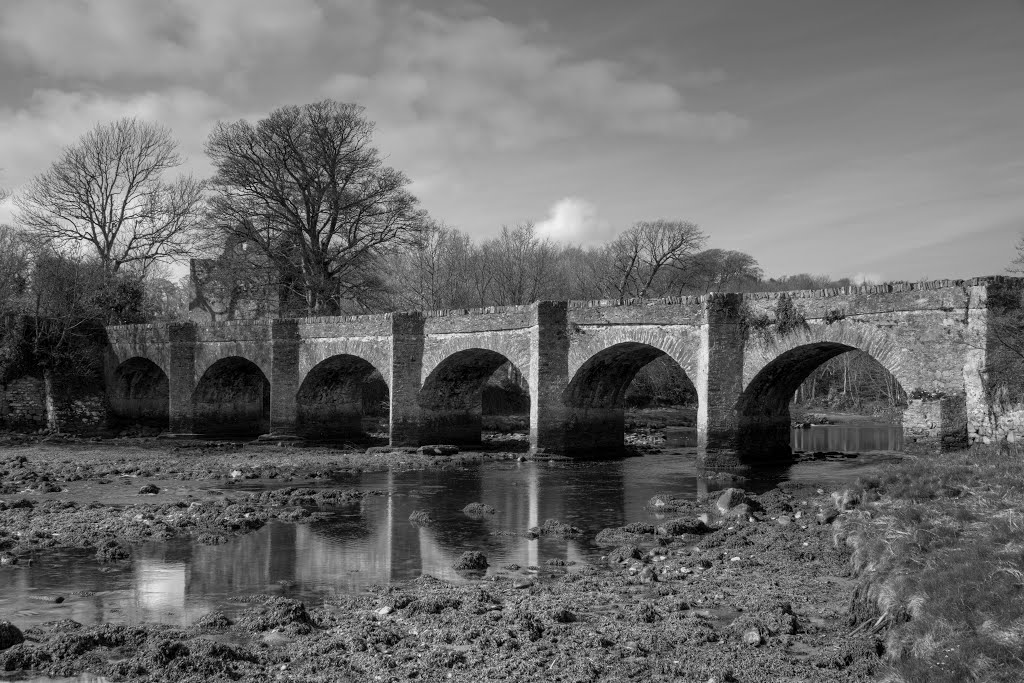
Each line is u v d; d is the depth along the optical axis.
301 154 52.84
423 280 61.50
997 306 22.88
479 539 19.62
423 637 12.12
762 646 11.53
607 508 23.92
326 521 21.94
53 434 47.59
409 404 40.44
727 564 16.48
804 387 89.31
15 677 10.67
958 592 10.48
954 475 18.19
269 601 13.77
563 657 11.24
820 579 15.02
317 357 44.22
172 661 10.94
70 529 20.06
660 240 68.94
